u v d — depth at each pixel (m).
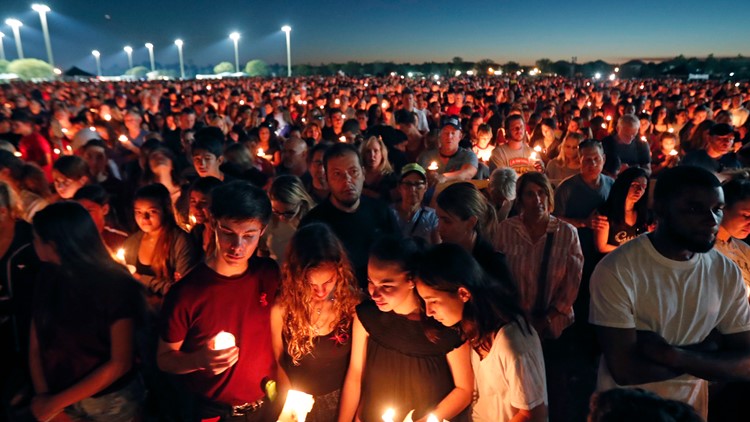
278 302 2.49
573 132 5.85
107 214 4.23
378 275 2.17
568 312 3.32
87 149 5.64
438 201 2.92
